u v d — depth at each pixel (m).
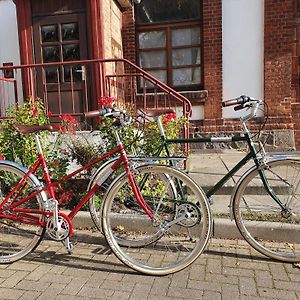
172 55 8.13
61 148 4.11
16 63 8.03
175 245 3.19
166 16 8.09
